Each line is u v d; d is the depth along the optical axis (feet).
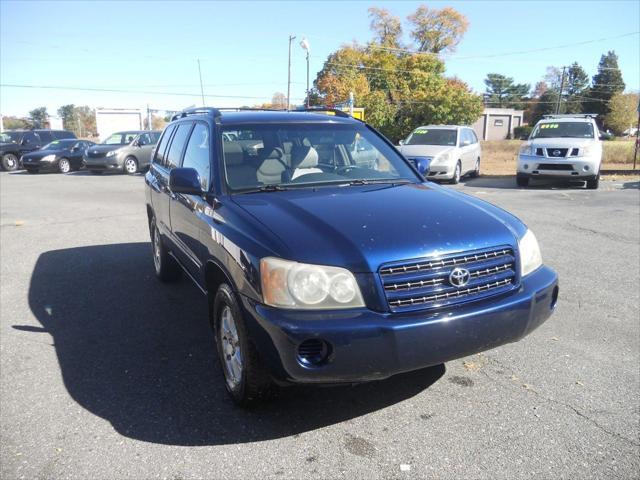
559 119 51.21
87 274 21.36
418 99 146.92
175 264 19.15
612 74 301.02
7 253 25.11
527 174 48.16
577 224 29.86
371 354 9.08
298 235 9.82
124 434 10.23
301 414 10.88
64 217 35.19
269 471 9.07
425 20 209.56
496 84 375.04
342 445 9.79
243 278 9.94
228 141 13.57
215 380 12.41
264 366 10.05
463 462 9.22
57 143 79.51
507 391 11.61
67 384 12.27
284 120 14.78
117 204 41.14
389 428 10.32
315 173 13.50
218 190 12.49
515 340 10.43
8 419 10.78
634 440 9.77
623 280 19.43
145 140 73.77
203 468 9.18
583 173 45.65
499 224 10.86
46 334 15.28
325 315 9.13
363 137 15.31
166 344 14.49
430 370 12.66
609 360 13.01
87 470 9.14
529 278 10.82
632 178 57.82
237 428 10.41
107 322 16.15
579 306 16.75
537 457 9.32
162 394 11.77
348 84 163.12
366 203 11.36
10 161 83.76
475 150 59.26
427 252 9.63
